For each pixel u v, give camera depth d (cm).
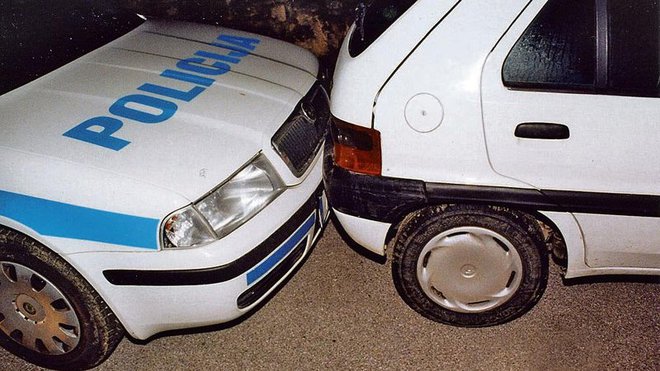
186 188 255
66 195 255
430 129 251
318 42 490
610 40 241
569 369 274
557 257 285
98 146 270
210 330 304
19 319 281
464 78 246
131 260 252
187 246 253
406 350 288
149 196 251
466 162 254
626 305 304
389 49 253
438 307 291
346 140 266
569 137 245
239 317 286
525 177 253
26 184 260
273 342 296
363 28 281
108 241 252
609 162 246
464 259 277
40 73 327
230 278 257
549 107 243
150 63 334
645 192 249
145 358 292
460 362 281
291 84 327
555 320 299
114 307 262
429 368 279
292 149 295
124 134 277
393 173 261
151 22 394
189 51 351
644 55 240
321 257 346
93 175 257
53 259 258
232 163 268
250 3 492
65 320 271
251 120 291
